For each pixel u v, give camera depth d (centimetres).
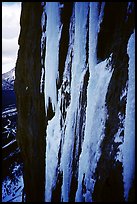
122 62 257
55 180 378
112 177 262
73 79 335
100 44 287
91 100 296
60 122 367
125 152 247
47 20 388
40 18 405
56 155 375
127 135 246
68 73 350
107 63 277
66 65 354
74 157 332
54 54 376
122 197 248
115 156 258
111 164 263
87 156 301
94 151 290
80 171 313
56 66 375
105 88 277
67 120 347
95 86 291
